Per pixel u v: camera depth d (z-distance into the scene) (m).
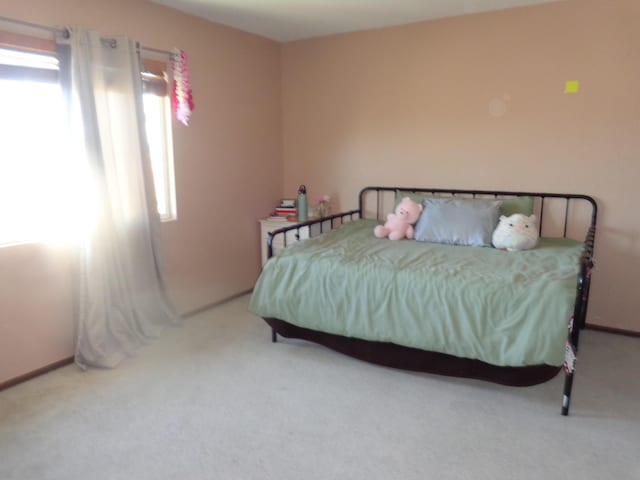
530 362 2.15
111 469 1.88
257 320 3.45
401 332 2.44
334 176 4.16
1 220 2.44
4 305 2.43
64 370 2.67
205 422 2.20
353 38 3.84
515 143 3.38
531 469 1.88
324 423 2.19
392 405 2.34
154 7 3.00
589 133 3.13
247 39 3.80
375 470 1.88
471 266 2.62
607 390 2.45
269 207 4.27
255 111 3.97
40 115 2.51
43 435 2.09
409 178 3.82
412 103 3.70
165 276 3.30
